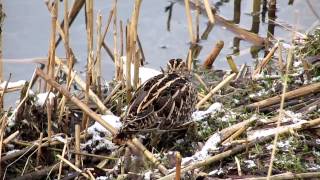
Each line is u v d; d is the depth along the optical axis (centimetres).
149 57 1440
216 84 1227
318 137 992
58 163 995
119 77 1252
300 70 1197
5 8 1594
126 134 955
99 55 1189
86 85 1090
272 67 1270
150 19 1583
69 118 1129
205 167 953
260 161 952
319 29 1327
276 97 1102
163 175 941
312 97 1108
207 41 1494
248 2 1662
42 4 1617
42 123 1078
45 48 1464
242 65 1303
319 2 1585
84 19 1566
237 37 1502
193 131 1034
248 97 1138
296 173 916
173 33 1531
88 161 1024
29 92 1069
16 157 1011
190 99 1028
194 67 1360
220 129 1048
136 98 983
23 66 1407
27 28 1529
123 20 1545
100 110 1108
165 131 1000
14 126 1050
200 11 1602
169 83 1004
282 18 1549
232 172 941
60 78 1300
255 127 1031
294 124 999
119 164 980
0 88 1152
